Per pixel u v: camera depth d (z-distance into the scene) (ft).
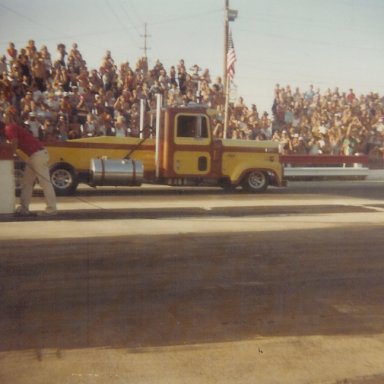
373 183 57.26
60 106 50.96
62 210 30.99
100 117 51.88
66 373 10.91
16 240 22.18
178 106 41.52
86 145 39.06
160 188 46.32
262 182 43.60
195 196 40.32
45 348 12.11
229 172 42.50
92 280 17.10
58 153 38.55
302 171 59.16
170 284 16.89
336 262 19.97
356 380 10.89
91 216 28.76
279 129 68.08
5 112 48.42
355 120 69.97
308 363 11.59
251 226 26.63
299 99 70.79
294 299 15.78
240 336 13.00
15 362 11.39
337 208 34.14
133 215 29.48
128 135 52.65
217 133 60.39
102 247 21.33
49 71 54.34
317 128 68.13
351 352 12.19
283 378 10.88
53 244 21.62
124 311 14.51
